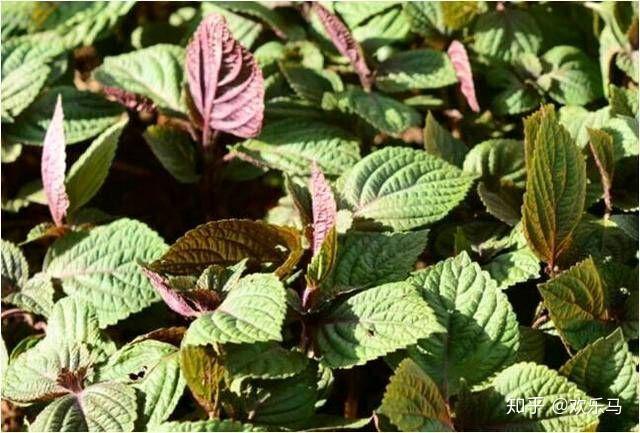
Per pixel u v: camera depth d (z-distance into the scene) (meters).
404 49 1.26
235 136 1.24
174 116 1.21
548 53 1.24
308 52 1.25
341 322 1.05
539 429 1.01
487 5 1.25
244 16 1.28
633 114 1.17
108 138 1.15
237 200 1.24
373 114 1.17
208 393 1.03
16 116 1.22
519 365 1.03
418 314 1.03
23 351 1.12
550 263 1.09
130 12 1.33
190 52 1.17
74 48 1.28
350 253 1.08
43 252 1.21
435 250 1.15
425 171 1.13
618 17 1.22
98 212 1.18
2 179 1.24
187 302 1.05
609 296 1.09
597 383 1.04
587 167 1.16
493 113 1.23
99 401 1.04
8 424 1.14
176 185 1.27
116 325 1.14
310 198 1.11
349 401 1.10
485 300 1.05
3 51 1.23
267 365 1.03
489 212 1.12
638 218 1.12
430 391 1.02
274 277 1.03
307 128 1.20
